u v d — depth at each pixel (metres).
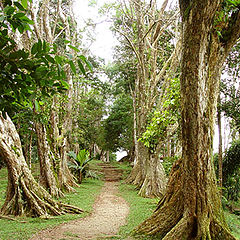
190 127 3.89
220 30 4.10
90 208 7.82
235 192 10.78
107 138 25.45
